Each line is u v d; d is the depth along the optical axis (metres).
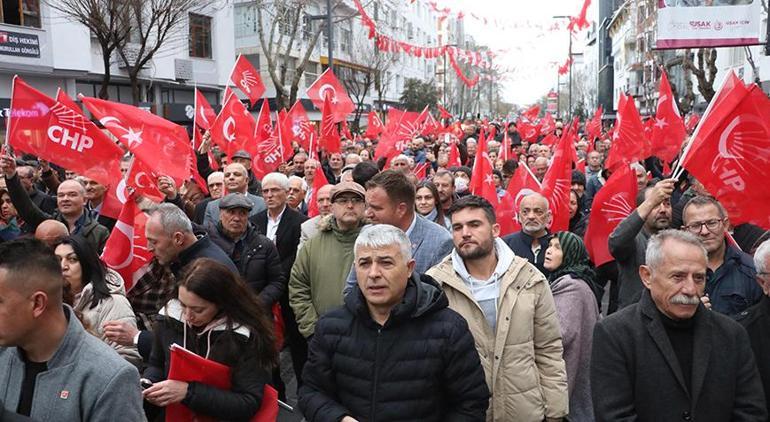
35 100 6.27
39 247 2.55
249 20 37.62
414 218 4.69
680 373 3.07
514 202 7.30
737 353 3.11
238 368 3.37
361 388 3.11
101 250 5.88
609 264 6.08
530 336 3.65
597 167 11.82
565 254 4.31
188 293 3.36
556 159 6.73
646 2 34.22
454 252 3.88
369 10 37.94
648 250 3.16
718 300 4.16
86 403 2.50
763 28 13.51
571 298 4.17
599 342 3.26
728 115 4.91
